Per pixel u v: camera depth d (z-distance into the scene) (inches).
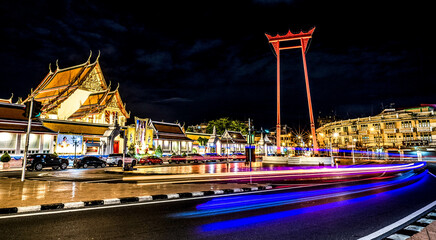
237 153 2706.7
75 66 1788.9
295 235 183.2
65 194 324.5
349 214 248.5
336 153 2817.4
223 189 388.5
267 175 741.3
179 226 203.0
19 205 252.8
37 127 1296.8
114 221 215.5
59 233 181.9
